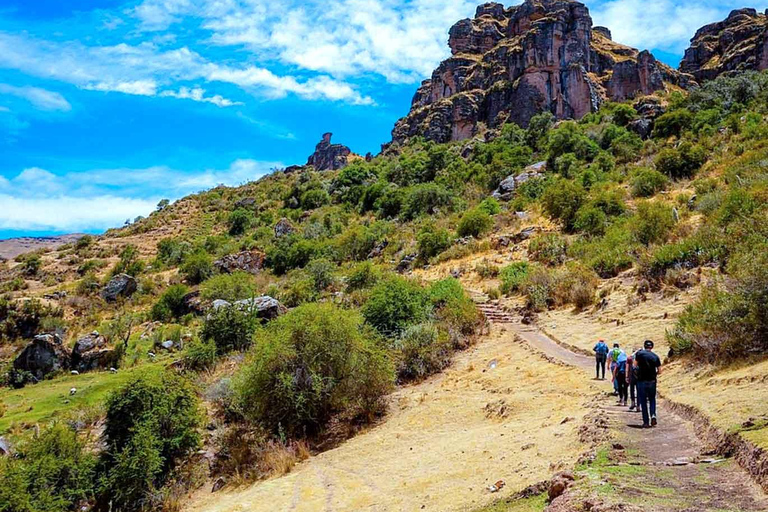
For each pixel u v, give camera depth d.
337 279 38.56
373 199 72.81
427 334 20.86
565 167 55.91
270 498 11.09
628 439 7.43
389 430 14.70
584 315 21.17
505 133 86.88
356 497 9.54
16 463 14.45
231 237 70.31
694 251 20.41
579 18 108.19
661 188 38.25
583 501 4.79
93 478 14.90
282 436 15.24
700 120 55.56
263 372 16.28
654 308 18.38
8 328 39.00
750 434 5.78
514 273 29.34
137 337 35.22
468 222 42.88
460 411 14.58
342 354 16.61
